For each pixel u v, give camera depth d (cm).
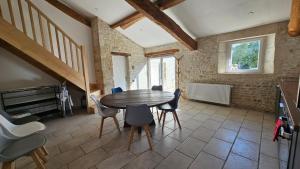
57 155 211
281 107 222
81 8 423
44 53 312
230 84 415
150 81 670
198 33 426
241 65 407
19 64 363
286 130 132
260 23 338
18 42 278
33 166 190
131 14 425
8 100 342
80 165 189
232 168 176
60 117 375
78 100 468
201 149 216
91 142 245
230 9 307
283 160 147
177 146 226
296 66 312
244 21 338
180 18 359
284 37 318
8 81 351
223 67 437
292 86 237
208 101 452
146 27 471
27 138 168
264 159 190
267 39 360
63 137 265
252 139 238
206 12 325
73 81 368
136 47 607
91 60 494
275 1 266
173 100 282
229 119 325
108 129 295
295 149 104
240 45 401
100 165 188
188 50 495
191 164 185
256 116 338
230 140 238
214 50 430
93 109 402
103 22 471
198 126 295
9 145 156
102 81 485
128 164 189
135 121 212
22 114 254
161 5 319
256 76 368
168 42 552
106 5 393
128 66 586
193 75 494
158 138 251
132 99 264
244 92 394
